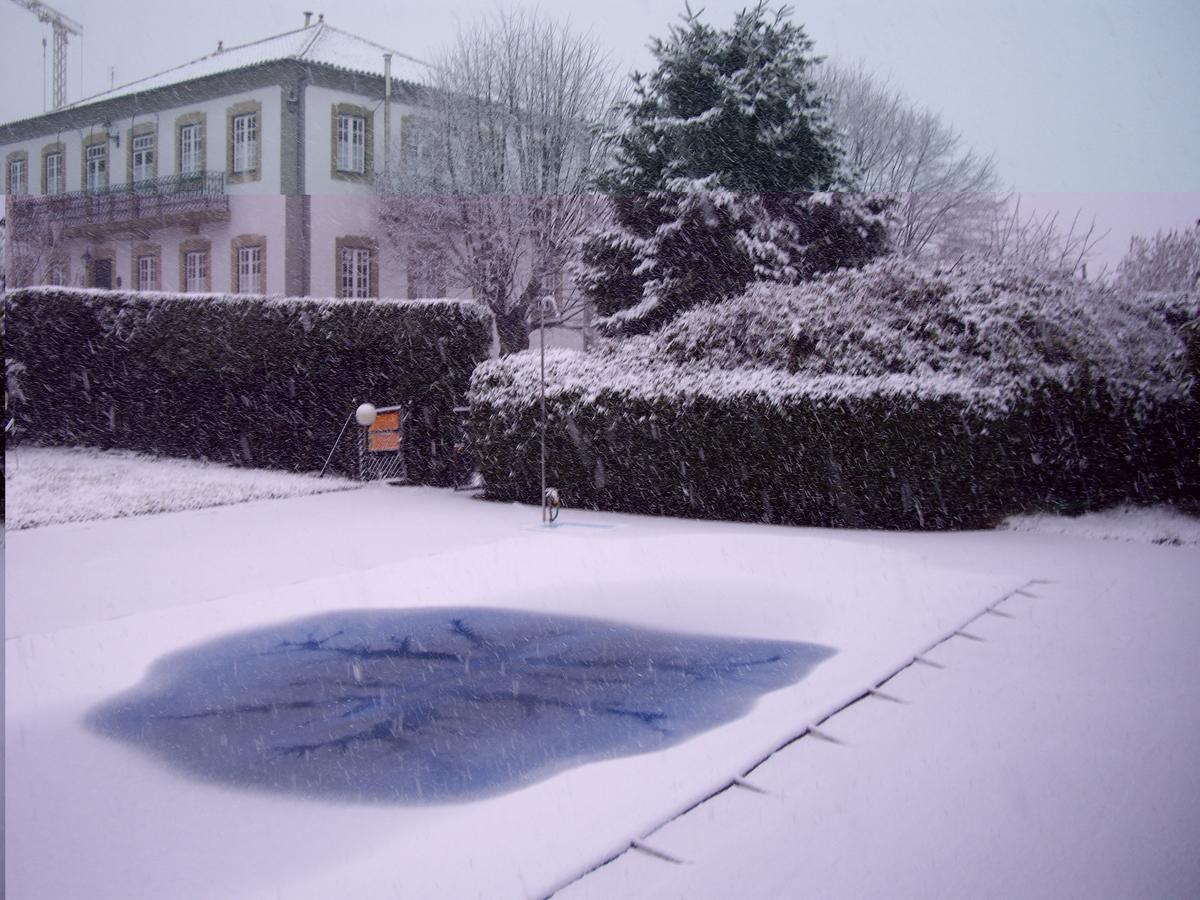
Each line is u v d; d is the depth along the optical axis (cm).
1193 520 1209
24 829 405
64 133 3694
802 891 349
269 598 839
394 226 3105
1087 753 474
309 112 3120
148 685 604
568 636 709
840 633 699
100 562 1005
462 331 1636
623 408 1366
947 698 559
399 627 740
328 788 443
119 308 1884
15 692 591
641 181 2620
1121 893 349
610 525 1245
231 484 1567
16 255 3453
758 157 2512
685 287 2495
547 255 2952
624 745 491
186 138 3347
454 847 380
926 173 3653
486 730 517
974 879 358
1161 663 621
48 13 4303
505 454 1479
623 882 356
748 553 993
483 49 3022
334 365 1733
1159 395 1284
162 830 402
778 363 1346
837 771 457
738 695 567
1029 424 1230
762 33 2600
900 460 1179
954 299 1302
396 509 1395
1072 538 1125
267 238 3148
